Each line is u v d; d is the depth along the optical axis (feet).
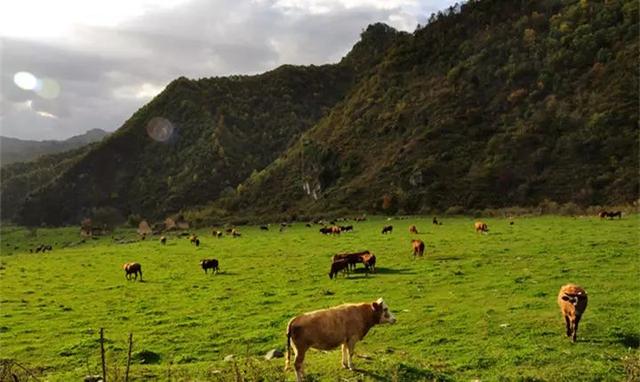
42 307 105.29
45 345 74.18
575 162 381.81
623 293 81.56
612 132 390.21
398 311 80.94
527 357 55.36
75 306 105.40
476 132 463.83
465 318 73.26
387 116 554.05
